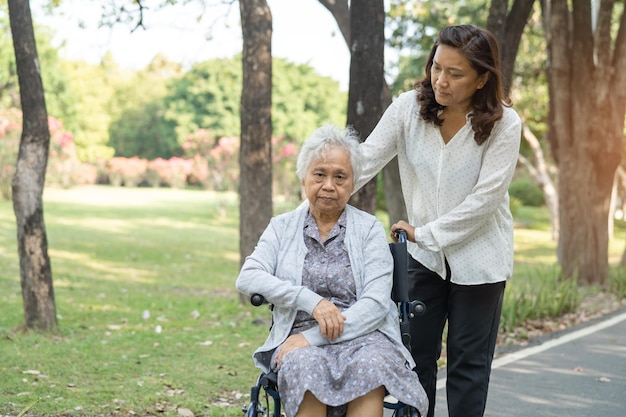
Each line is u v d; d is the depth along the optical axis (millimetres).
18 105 32375
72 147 41906
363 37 7309
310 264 3391
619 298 11328
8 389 5293
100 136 55000
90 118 53875
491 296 3770
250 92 9297
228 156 32906
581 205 12781
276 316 3379
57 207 32812
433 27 15195
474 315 3770
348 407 3053
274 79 52812
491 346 3855
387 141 3838
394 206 9664
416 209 3826
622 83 12531
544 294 9555
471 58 3408
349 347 3188
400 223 3695
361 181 3803
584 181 12727
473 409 3789
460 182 3664
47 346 6840
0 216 26891
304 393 2986
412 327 3924
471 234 3646
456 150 3652
